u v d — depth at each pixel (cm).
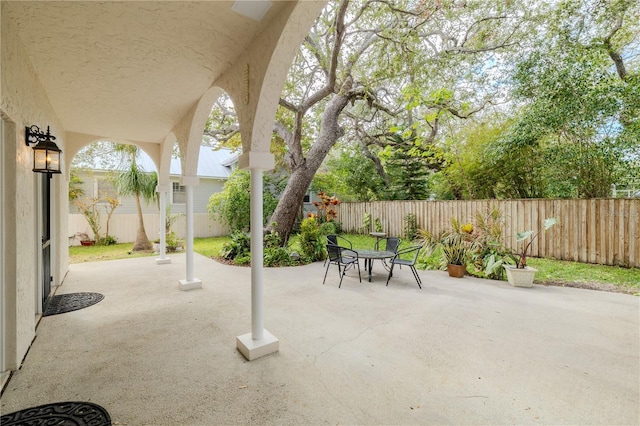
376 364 248
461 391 211
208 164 1360
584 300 411
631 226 554
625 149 581
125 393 210
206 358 260
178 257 780
